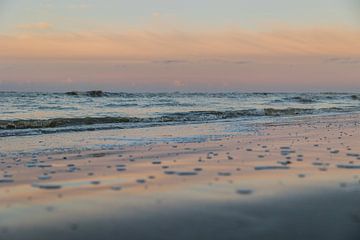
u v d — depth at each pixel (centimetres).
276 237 443
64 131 1780
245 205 553
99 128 1939
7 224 478
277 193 616
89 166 902
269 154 1070
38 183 711
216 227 470
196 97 7131
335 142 1345
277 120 2581
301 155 1043
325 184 678
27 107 3731
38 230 459
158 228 467
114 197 603
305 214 516
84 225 476
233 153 1097
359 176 751
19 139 1474
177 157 1034
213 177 754
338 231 463
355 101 6938
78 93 6194
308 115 3192
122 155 1078
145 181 722
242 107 4438
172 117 2655
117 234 448
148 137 1551
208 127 2041
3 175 793
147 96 6981
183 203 565
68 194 626
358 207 548
